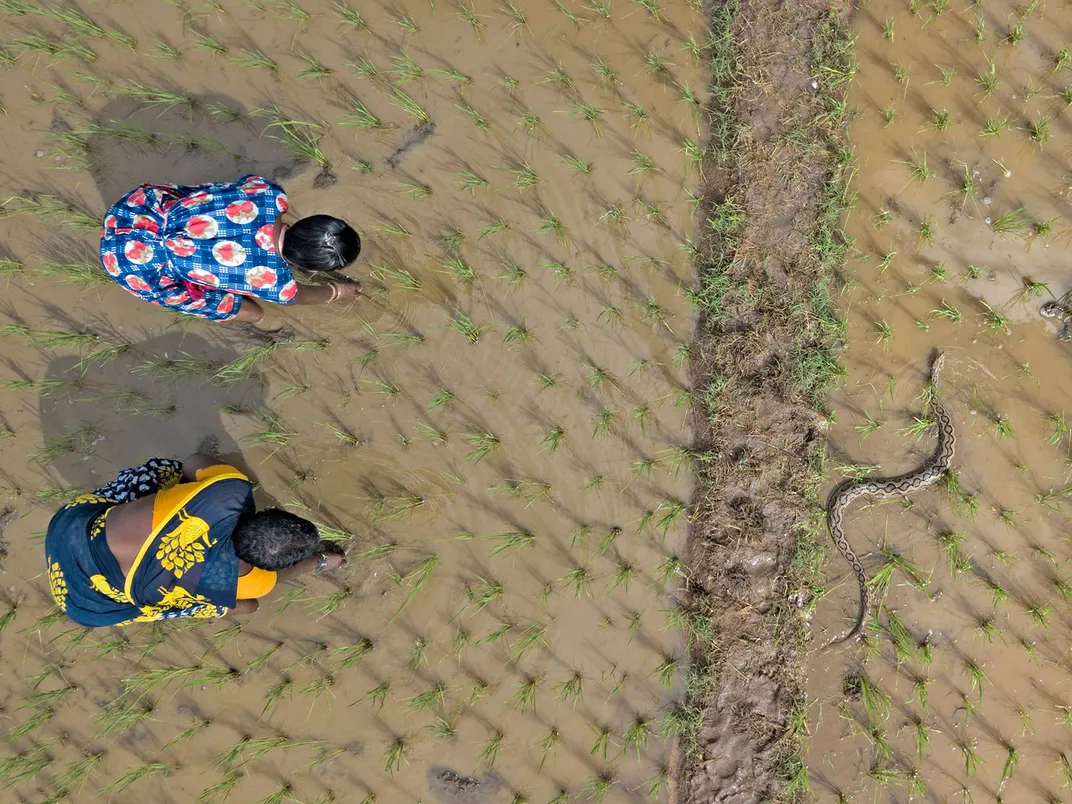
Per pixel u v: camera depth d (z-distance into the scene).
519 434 4.48
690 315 4.50
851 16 4.51
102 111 4.48
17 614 4.41
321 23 4.51
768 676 4.45
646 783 4.47
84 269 4.35
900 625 4.45
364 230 4.47
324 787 4.46
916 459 4.49
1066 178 4.50
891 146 4.50
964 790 4.49
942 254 4.50
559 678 4.47
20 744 4.39
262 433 4.42
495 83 4.52
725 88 4.45
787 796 4.42
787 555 4.46
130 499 3.44
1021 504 4.50
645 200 4.51
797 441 4.46
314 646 4.45
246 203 3.24
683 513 4.46
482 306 4.49
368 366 4.48
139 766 4.43
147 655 4.41
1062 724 4.50
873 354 4.50
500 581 4.48
